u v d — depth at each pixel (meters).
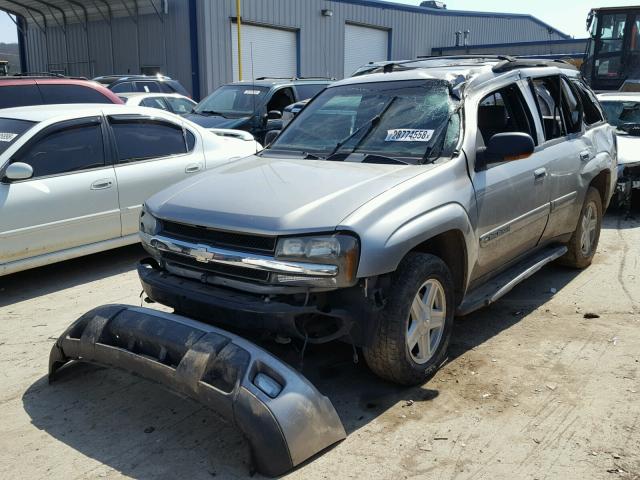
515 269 4.99
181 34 23.67
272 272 3.30
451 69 4.80
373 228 3.34
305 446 3.09
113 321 3.65
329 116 4.83
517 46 31.09
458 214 3.85
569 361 4.25
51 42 29.41
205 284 3.61
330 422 3.23
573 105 5.82
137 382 4.05
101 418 3.63
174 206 3.79
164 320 3.50
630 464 3.11
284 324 3.26
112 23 26.19
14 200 5.61
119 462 3.20
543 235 5.19
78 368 4.18
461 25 36.34
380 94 4.73
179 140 7.12
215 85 23.70
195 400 3.20
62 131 6.10
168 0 23.75
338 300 3.41
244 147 7.90
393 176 3.78
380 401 3.75
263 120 11.62
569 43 29.47
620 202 8.59
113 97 9.11
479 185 4.14
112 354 3.54
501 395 3.80
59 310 5.41
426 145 4.15
